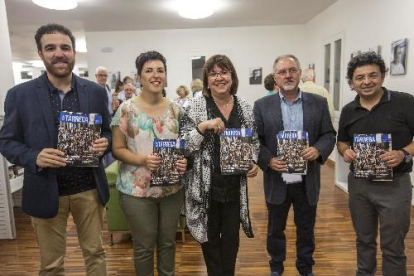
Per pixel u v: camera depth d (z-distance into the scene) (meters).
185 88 5.89
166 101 1.67
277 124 1.88
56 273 1.61
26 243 2.90
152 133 1.60
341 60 4.87
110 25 6.45
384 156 1.54
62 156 1.39
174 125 1.64
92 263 1.67
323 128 1.90
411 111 1.57
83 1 4.71
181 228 2.76
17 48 8.98
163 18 5.93
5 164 2.90
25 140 1.47
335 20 5.12
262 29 6.97
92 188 1.61
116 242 2.85
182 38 7.07
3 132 1.46
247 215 1.77
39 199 1.48
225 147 1.61
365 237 1.76
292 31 6.94
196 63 7.15
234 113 1.72
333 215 3.36
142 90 1.62
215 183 1.69
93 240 1.64
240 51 7.06
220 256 1.84
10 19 5.64
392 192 1.61
